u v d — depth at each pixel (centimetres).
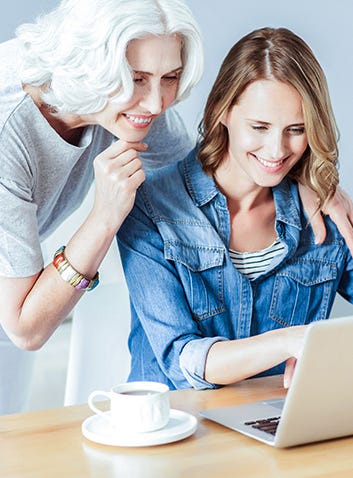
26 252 168
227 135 177
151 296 172
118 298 235
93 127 181
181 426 130
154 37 154
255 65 164
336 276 188
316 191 183
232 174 178
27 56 163
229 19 281
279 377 163
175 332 168
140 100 160
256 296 181
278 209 182
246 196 180
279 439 122
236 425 131
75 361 236
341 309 261
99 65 152
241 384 159
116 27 150
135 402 126
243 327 178
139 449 123
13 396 236
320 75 169
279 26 287
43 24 164
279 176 171
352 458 120
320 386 120
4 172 166
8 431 131
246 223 182
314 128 168
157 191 179
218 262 176
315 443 127
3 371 232
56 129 177
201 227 177
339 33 291
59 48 156
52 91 166
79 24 153
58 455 121
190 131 279
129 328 236
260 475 114
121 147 166
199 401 148
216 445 125
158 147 208
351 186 296
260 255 182
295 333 152
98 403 144
